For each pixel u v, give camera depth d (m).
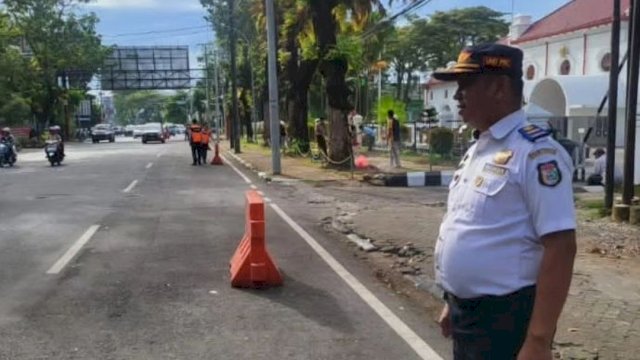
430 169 22.47
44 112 71.31
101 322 6.24
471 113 2.68
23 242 10.30
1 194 17.19
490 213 2.54
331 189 17.94
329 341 5.71
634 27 11.28
